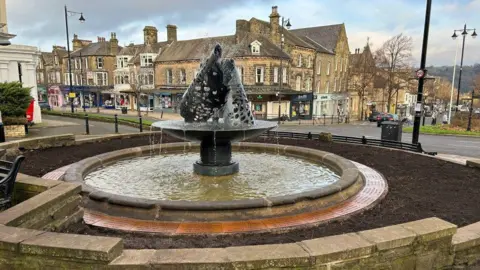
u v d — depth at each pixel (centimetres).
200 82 802
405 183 772
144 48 4894
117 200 564
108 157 960
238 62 3622
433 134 2270
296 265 321
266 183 773
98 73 5734
